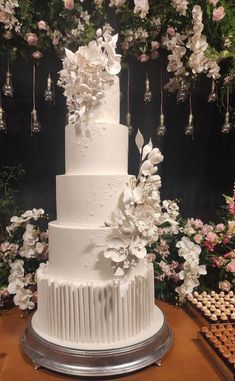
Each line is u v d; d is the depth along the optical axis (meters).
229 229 1.90
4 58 1.78
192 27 1.68
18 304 1.72
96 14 1.61
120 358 1.17
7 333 1.54
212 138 2.42
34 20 1.63
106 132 1.28
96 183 1.25
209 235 1.88
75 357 1.16
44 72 2.01
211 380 1.19
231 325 1.51
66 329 1.24
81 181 1.26
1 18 1.54
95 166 1.29
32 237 1.81
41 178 2.30
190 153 2.42
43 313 1.34
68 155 1.33
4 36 1.61
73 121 1.29
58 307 1.24
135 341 1.24
